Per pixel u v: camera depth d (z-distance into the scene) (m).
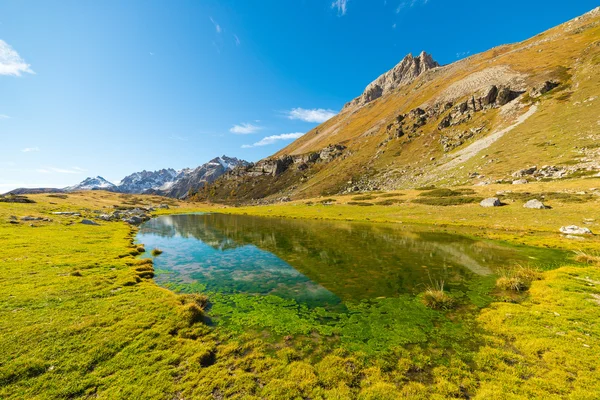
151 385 11.14
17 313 16.53
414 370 12.25
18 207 69.25
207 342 14.59
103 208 102.12
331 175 184.88
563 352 12.65
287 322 17.17
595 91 101.62
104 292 20.73
